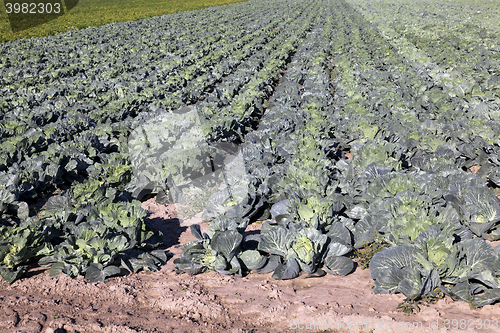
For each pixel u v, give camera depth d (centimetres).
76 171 1057
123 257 634
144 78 2173
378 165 858
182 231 783
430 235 555
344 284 562
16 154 1105
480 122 1188
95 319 492
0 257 612
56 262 635
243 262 616
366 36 3650
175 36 3862
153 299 543
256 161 975
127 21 5306
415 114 1360
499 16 4494
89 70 2436
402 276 519
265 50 2950
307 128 1231
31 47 3328
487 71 1986
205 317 493
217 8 7269
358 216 733
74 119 1402
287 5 7550
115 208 719
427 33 3412
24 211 820
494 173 869
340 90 1769
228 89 1828
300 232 614
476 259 532
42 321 488
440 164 904
